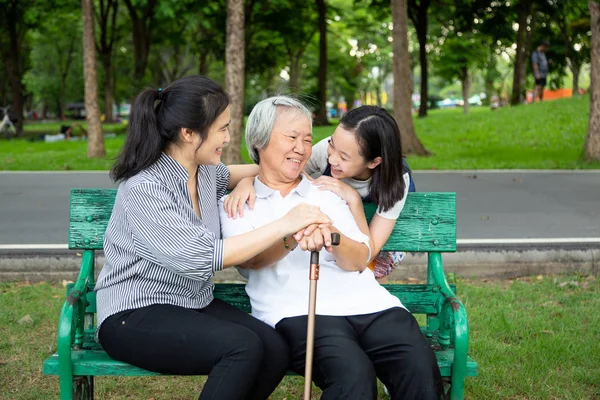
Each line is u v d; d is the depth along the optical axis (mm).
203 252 2693
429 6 26328
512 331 4363
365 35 38500
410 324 2867
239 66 12766
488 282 5547
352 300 2957
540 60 23391
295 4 26859
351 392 2605
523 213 8320
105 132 27359
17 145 21859
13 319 4617
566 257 5691
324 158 3385
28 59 47219
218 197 3244
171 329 2678
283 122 2982
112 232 2848
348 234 3053
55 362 2783
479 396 3570
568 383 3689
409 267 5586
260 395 2771
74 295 2875
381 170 3100
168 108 2785
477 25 25875
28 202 9359
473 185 10633
